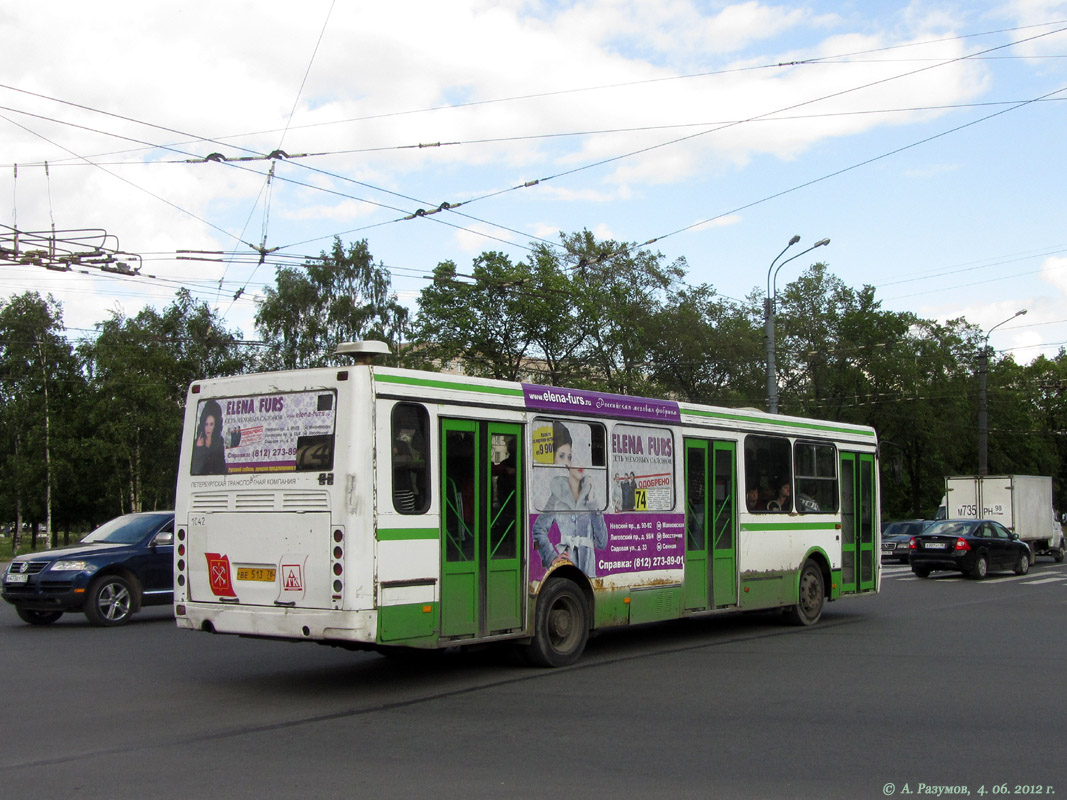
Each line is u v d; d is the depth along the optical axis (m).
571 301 41.06
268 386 9.19
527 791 5.78
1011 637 13.24
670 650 11.95
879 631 13.95
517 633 9.95
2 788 5.88
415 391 9.12
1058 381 69.31
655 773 6.20
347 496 8.49
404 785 5.92
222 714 8.05
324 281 46.25
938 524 27.20
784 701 8.62
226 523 9.26
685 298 49.12
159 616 15.75
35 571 14.17
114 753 6.74
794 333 53.12
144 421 43.06
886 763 6.48
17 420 48.09
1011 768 6.38
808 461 14.93
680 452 12.42
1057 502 68.38
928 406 52.47
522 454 10.19
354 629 8.34
